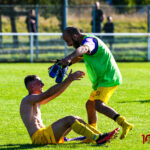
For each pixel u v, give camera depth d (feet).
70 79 40.60
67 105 67.10
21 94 79.30
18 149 40.40
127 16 186.29
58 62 40.22
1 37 156.97
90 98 44.37
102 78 42.09
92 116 44.65
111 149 39.91
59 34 154.81
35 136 41.06
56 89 40.55
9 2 221.25
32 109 41.70
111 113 40.73
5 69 127.24
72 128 39.93
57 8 168.25
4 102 70.59
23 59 158.30
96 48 41.39
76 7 175.63
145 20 185.57
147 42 161.58
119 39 160.15
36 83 42.47
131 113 59.93
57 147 40.11
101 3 272.10
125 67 135.44
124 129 39.58
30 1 221.66
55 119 56.80
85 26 179.83
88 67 42.93
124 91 82.38
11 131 49.73
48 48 158.61
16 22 171.01
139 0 275.18
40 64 147.23
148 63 152.66
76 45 42.68
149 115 58.49
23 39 158.20
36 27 164.76
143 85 91.56
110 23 162.81
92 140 42.63
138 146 41.32
